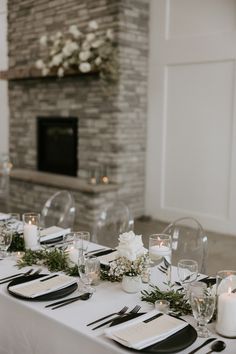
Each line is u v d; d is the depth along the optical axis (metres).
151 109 5.52
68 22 5.64
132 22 5.21
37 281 1.83
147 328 1.43
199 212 5.20
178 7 5.13
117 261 1.86
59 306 1.65
